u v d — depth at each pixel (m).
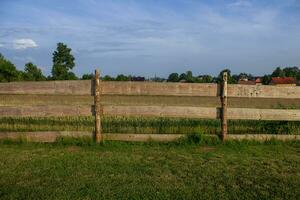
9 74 43.00
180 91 9.48
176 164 7.30
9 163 7.25
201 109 9.46
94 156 7.89
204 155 8.10
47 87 9.49
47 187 5.84
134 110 9.39
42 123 12.15
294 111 9.59
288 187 5.94
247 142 9.37
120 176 6.46
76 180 6.20
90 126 11.44
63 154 8.07
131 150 8.56
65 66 69.31
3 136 9.34
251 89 9.49
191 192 5.68
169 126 11.10
